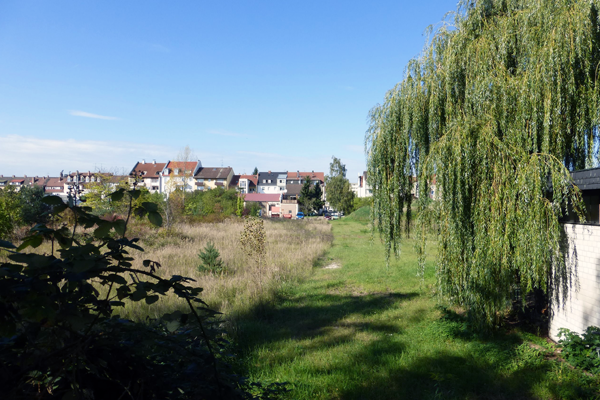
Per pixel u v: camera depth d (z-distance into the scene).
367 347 6.70
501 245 6.42
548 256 6.12
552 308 6.93
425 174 7.61
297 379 5.45
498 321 7.39
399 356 6.34
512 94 6.77
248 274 11.72
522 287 6.42
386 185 8.96
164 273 11.03
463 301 7.97
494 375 5.57
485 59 7.23
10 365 1.52
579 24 6.38
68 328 1.58
